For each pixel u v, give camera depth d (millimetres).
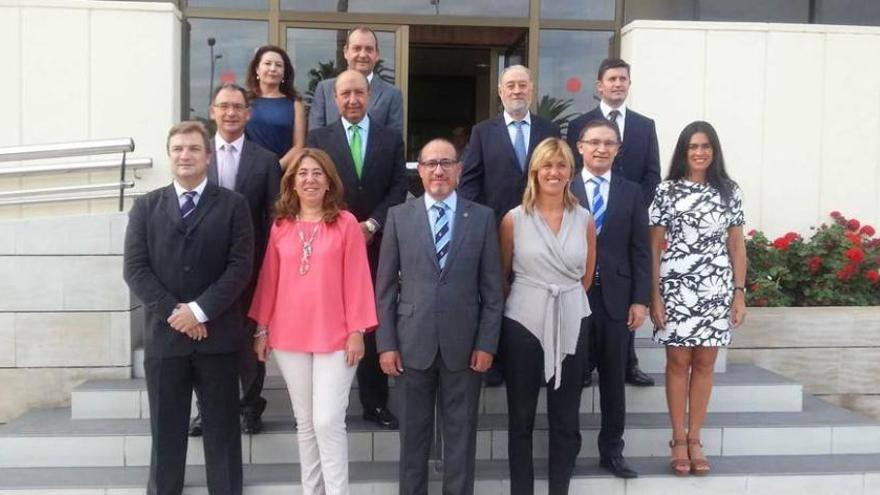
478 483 4301
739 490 4410
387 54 7465
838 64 7070
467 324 3832
